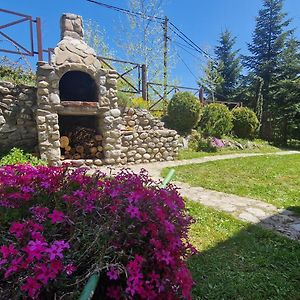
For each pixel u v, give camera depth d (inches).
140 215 46.2
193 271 75.4
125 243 44.9
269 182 187.9
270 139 521.0
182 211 59.6
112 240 44.9
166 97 403.9
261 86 569.0
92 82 249.9
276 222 115.6
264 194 158.6
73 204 51.4
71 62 227.8
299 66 585.6
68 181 61.7
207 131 367.6
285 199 149.3
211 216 118.4
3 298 38.6
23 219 50.4
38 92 213.0
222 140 370.0
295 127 510.9
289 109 524.7
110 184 60.3
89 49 238.4
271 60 655.1
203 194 156.0
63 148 239.9
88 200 53.0
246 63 719.1
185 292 42.6
